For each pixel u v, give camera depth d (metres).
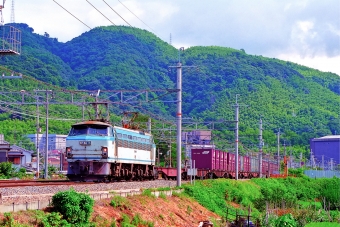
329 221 46.69
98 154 37.56
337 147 138.75
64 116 84.62
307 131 177.25
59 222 19.62
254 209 49.28
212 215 37.72
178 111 39.62
